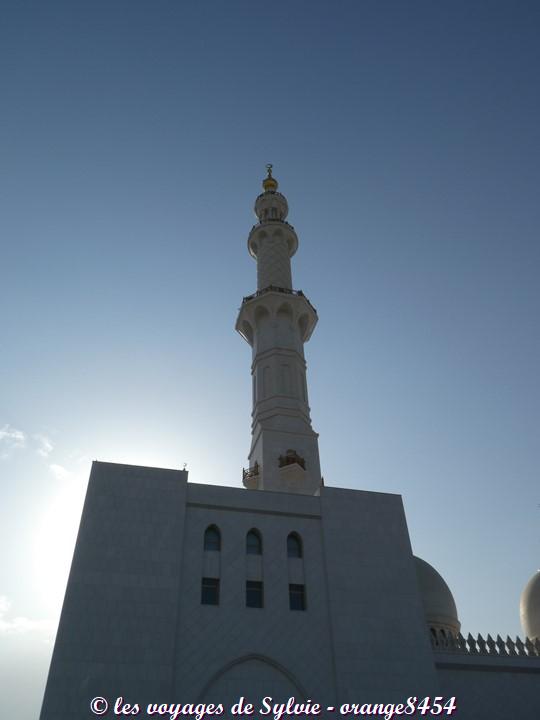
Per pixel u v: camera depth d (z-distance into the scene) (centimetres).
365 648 3675
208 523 3919
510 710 3859
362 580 3962
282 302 6147
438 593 5356
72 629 3275
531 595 5594
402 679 3619
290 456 5059
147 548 3662
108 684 3152
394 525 4300
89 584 3450
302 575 3916
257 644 3528
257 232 7106
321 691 3481
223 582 3706
